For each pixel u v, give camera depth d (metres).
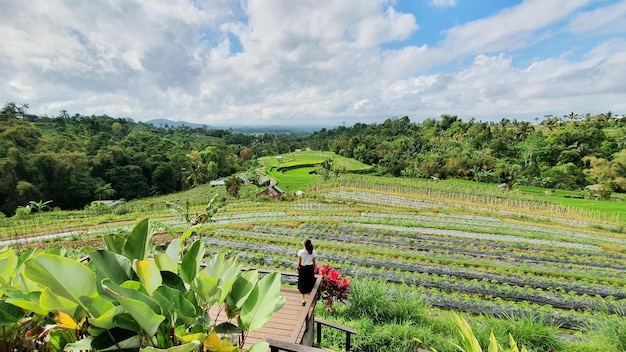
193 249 2.45
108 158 42.38
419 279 10.86
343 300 7.63
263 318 2.09
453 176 47.62
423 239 16.16
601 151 48.44
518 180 40.88
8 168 28.67
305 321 4.81
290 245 14.46
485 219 21.31
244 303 2.21
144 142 59.94
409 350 5.79
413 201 28.80
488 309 9.00
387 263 12.41
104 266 1.92
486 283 10.54
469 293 10.12
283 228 17.50
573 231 18.80
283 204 24.97
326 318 6.83
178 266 2.50
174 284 2.05
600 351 6.05
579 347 6.18
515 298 9.81
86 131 61.25
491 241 15.84
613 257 14.04
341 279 7.12
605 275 11.80
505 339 6.02
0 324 1.87
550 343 6.06
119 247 2.46
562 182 39.62
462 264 12.41
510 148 56.25
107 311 1.59
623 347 6.02
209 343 1.70
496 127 69.94
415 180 41.06
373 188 33.88
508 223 20.45
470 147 58.28
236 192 29.45
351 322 6.68
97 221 19.09
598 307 9.20
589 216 23.34
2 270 2.14
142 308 1.51
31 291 1.97
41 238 15.43
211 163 55.28
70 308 1.70
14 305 1.96
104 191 37.06
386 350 5.84
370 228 17.80
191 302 1.95
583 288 10.47
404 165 52.62
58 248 2.58
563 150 49.28
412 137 71.75
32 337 2.02
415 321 6.94
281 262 12.18
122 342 1.59
